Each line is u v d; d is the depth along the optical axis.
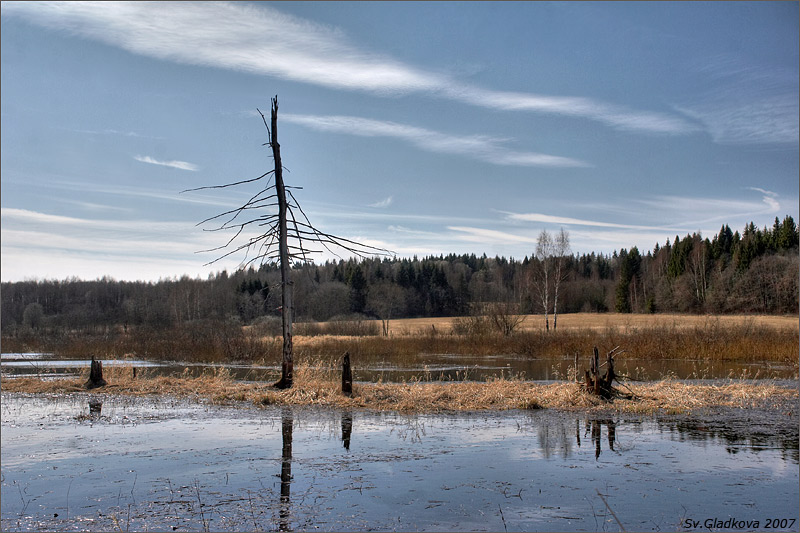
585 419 15.37
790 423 14.74
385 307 103.44
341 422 15.04
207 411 16.80
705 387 20.17
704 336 39.28
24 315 76.50
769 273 89.06
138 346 43.50
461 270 133.12
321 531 7.57
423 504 8.59
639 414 16.08
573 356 39.09
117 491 9.21
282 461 10.99
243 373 29.64
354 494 9.04
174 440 12.84
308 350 39.72
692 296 100.19
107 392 20.80
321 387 19.72
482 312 52.56
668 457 11.29
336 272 114.69
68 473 10.21
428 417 15.78
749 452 11.73
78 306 94.12
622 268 114.00
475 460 11.04
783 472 10.28
